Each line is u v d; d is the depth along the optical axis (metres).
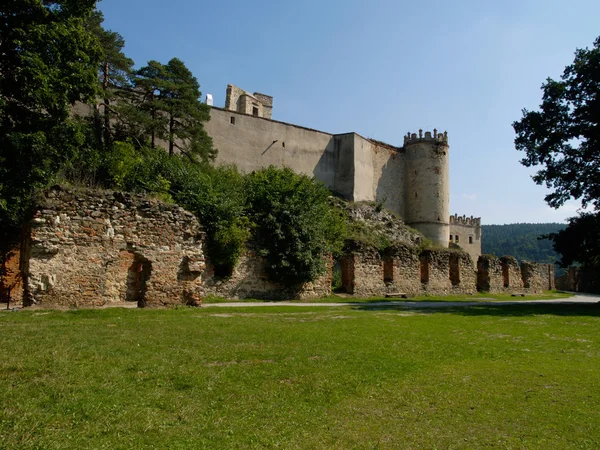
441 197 53.97
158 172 21.73
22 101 18.20
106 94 25.14
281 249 21.44
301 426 4.77
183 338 8.77
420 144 54.72
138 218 14.38
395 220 47.78
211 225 19.39
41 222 12.61
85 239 13.30
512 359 7.95
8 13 17.66
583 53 23.06
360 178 48.19
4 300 16.33
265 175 24.47
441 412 5.30
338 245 25.25
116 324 10.35
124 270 16.69
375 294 26.22
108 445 4.09
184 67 30.77
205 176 22.56
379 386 6.17
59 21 18.81
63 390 5.24
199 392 5.56
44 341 7.59
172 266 14.92
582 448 4.44
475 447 4.41
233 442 4.30
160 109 29.03
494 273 36.09
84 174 20.06
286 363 7.09
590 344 9.52
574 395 5.95
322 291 23.38
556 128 23.97
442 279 31.23
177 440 4.27
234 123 40.22
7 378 5.52
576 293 48.72
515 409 5.43
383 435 4.63
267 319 12.77
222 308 15.49
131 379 5.85
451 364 7.50
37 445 3.98
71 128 19.03
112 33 28.02
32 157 17.56
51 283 12.62
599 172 23.28
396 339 9.71
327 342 9.03
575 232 23.81
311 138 45.94
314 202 24.02
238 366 6.80
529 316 14.90
